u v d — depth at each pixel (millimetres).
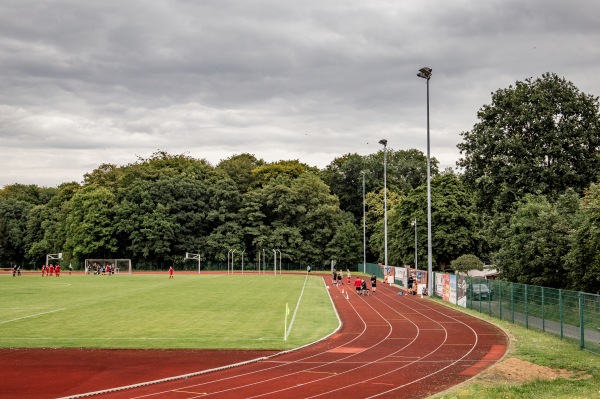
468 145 62219
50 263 139625
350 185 157250
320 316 44094
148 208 130500
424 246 92438
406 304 54156
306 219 137125
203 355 28594
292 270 136125
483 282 46656
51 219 141500
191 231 134625
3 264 146000
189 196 134875
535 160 56438
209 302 54406
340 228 136750
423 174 153500
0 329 37094
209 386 22391
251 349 30078
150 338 33500
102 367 25859
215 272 127938
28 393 21578
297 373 24516
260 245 132250
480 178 58031
